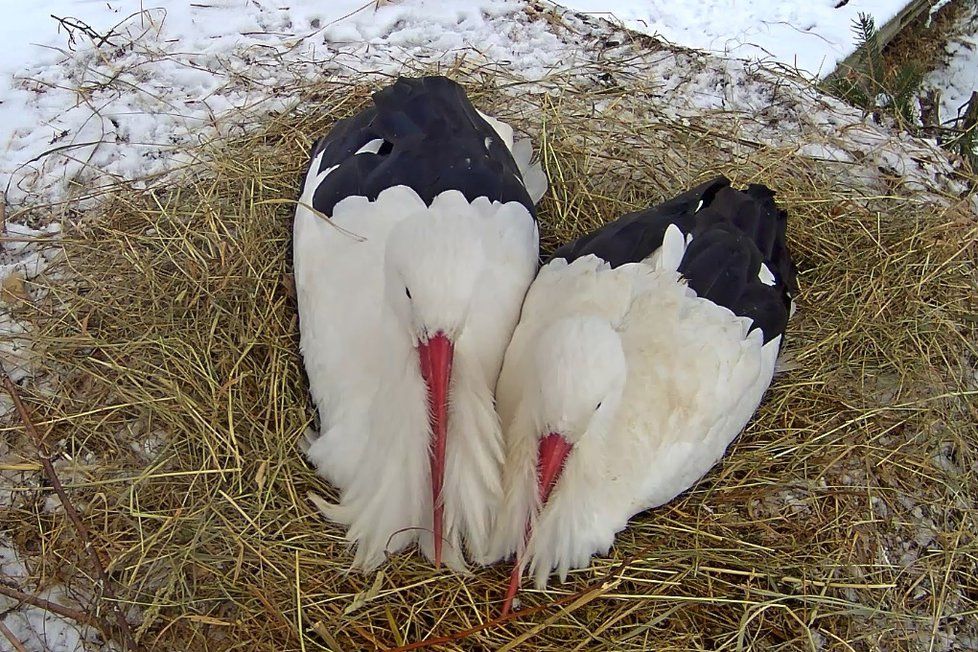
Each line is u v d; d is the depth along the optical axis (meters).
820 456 1.04
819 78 1.44
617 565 0.96
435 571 0.95
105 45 1.36
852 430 1.06
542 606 0.91
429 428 0.91
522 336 0.98
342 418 0.97
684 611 0.94
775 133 1.33
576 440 0.87
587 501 0.93
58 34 1.37
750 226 1.10
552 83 1.36
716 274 1.03
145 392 1.01
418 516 0.94
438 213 0.90
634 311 0.98
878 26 1.56
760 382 1.03
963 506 1.02
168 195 1.20
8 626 0.91
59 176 1.22
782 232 1.13
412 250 0.88
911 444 1.06
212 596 0.91
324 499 0.99
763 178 1.25
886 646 0.95
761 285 1.05
